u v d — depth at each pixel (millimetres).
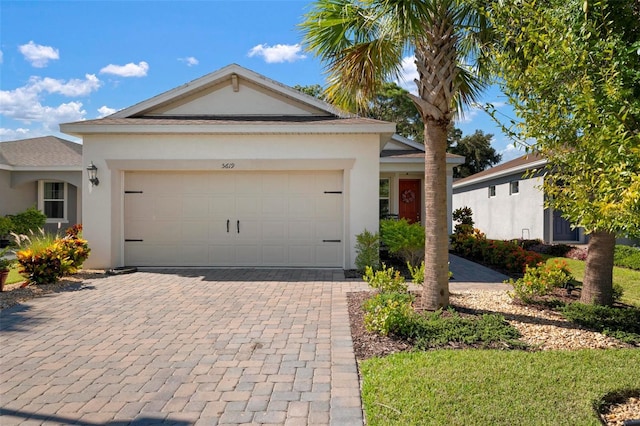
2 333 5352
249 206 10148
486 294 7379
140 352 4676
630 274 10062
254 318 5988
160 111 11258
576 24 3312
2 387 3816
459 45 6305
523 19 3537
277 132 9594
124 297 7277
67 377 4027
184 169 9883
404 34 5414
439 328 5129
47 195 17734
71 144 20094
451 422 3025
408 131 28594
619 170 2756
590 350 4500
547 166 3814
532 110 3457
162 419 3232
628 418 3252
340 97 6785
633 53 3209
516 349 4590
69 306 6684
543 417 3078
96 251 9891
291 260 10141
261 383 3859
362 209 9797
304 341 5016
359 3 5883
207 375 4047
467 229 14836
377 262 9406
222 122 9812
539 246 15102
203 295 7414
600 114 2982
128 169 9914
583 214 3145
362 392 3598
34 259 8227
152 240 10188
